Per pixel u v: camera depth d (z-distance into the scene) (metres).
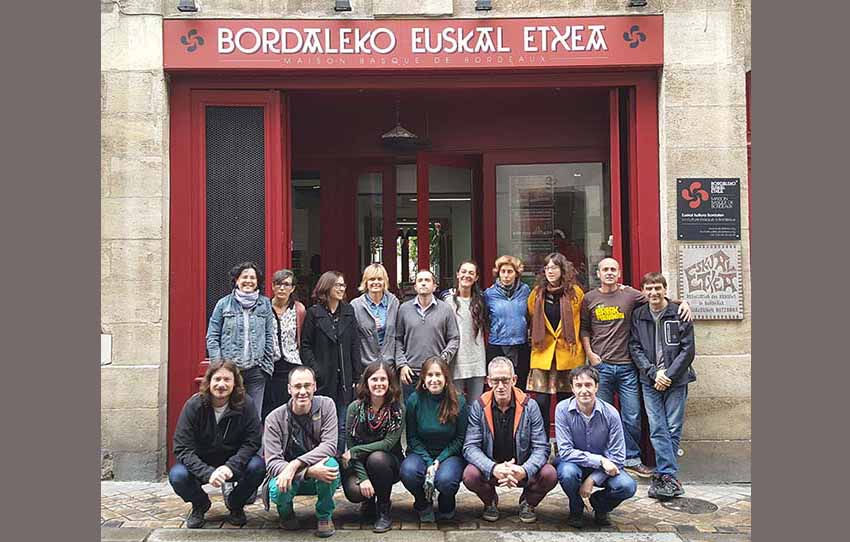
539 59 7.32
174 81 7.44
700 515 6.22
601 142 8.47
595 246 8.46
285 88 7.48
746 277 7.26
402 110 8.69
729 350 7.21
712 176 7.30
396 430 5.89
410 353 6.81
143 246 7.22
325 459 5.63
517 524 5.97
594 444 5.89
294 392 5.64
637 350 6.79
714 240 7.27
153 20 7.27
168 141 7.41
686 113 7.31
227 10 7.29
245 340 6.47
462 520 6.06
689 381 6.77
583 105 8.50
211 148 7.46
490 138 8.60
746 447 7.17
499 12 7.33
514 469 5.75
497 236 8.58
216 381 5.66
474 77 7.49
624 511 6.32
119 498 6.57
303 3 7.31
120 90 7.26
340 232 9.12
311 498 6.64
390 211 9.15
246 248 7.47
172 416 7.31
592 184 8.48
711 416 7.18
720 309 7.21
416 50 7.31
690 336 6.68
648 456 7.39
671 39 7.33
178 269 7.40
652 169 7.48
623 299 6.91
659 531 5.83
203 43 7.28
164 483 7.03
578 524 5.89
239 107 7.48
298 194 9.24
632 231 7.57
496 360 5.94
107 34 7.27
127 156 7.25
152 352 7.16
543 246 8.55
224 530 5.79
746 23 7.33
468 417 6.04
